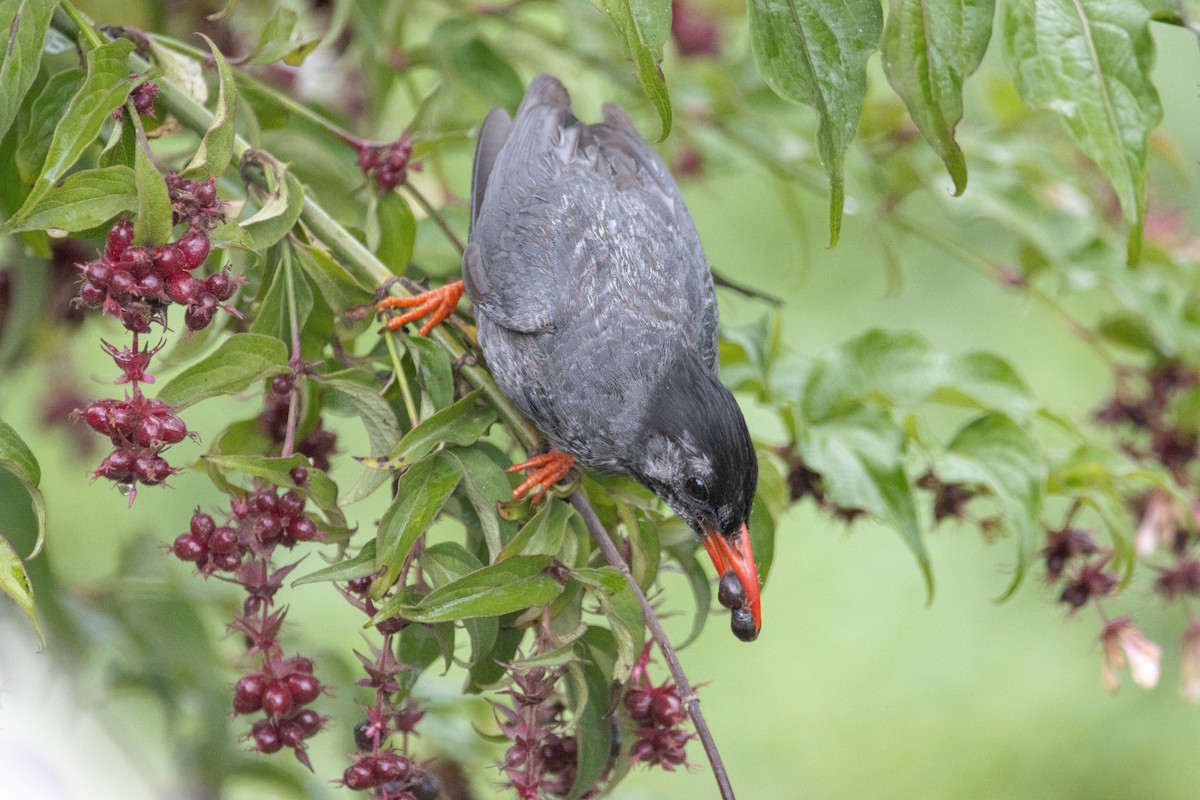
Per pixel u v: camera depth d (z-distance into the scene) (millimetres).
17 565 6008
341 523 6980
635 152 10344
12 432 6125
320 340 7922
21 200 7641
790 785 15547
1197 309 11562
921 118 6609
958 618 16578
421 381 7621
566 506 7191
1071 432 9750
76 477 14055
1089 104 6719
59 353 11016
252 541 6758
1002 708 15969
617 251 9258
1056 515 15609
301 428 7832
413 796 6875
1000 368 9891
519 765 6836
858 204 11297
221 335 8500
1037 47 6742
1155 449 11633
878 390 9766
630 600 6820
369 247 8586
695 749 15805
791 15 6387
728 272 17125
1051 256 11414
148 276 6367
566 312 9008
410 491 6898
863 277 17125
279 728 6805
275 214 7180
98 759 9219
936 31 6531
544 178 9719
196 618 9555
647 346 8914
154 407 6297
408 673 7250
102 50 6492
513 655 7391
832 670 16281
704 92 12047
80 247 9859
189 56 8172
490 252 9227
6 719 8586
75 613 9305
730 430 8477
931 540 17094
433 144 8578
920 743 15766
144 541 9773
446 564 6945
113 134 6938
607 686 7176
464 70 10641
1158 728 15742
